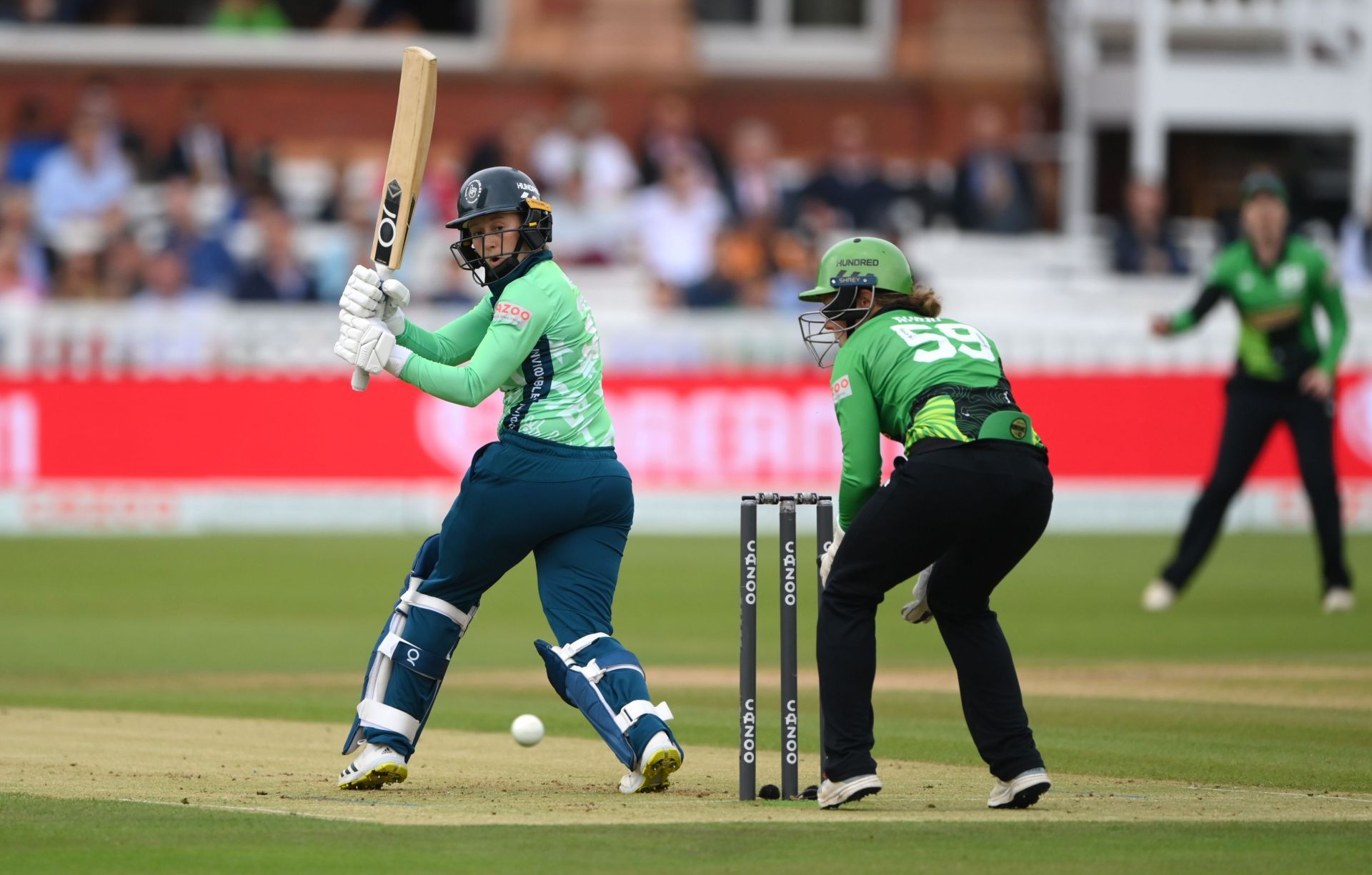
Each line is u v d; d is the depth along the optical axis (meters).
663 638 44.44
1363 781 26.16
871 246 24.17
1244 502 71.50
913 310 24.22
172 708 33.88
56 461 67.69
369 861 19.89
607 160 78.88
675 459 68.12
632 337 69.88
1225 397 48.88
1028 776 23.36
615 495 25.03
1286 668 39.16
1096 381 69.06
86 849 20.48
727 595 52.59
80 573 56.97
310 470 68.12
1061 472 69.25
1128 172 91.50
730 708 34.12
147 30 87.12
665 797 24.48
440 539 25.31
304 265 72.94
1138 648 42.34
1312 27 86.12
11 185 78.19
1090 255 81.75
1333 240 89.44
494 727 31.97
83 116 78.25
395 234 24.61
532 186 25.00
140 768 26.62
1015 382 69.31
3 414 67.44
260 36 87.19
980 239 80.06
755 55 89.62
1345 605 48.84
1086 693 35.56
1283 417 48.12
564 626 25.05
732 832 21.55
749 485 68.06
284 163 87.00
